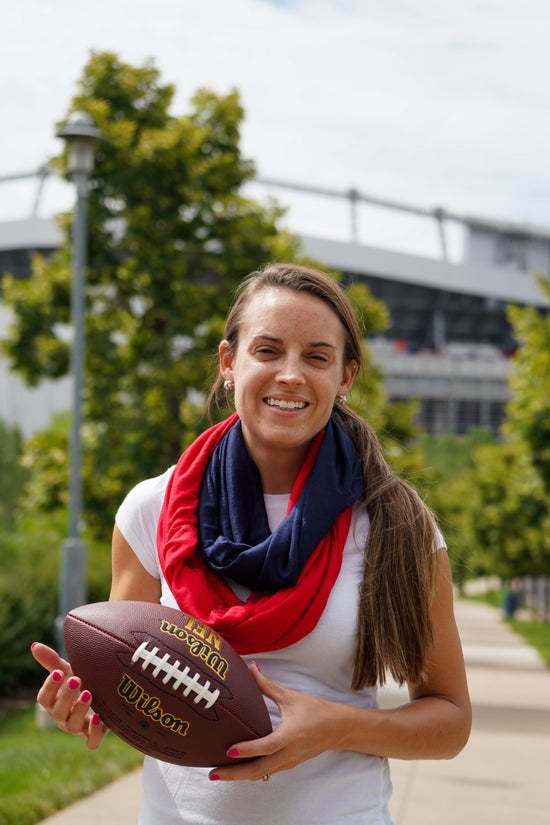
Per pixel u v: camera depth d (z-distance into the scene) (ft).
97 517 40.09
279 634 5.66
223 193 41.09
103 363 40.96
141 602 5.99
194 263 41.60
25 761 20.58
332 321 6.09
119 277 40.96
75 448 28.48
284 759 5.34
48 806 16.93
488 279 294.87
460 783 21.33
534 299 299.38
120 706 5.66
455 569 7.23
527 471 50.14
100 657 5.73
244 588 5.94
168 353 40.27
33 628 33.94
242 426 6.28
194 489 6.24
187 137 40.01
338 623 5.83
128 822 16.34
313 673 5.88
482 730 29.25
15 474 128.26
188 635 5.69
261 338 6.00
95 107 40.29
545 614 107.14
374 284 291.38
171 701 5.56
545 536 85.81
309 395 5.98
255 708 5.66
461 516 120.47
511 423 48.42
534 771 22.91
